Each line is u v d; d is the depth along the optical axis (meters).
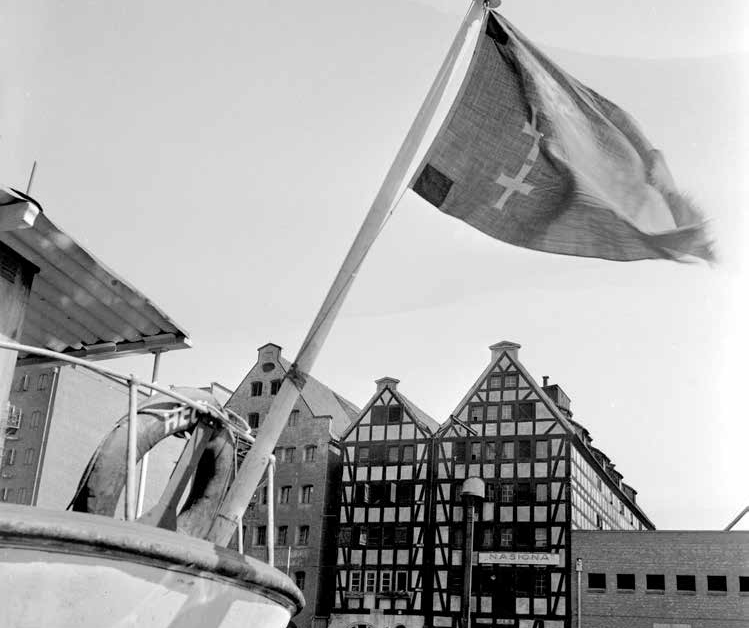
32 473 31.45
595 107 5.79
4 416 6.84
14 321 6.75
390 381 54.31
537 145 6.07
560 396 53.31
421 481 52.09
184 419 5.78
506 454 50.88
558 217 5.96
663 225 5.38
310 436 55.19
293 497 54.38
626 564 46.91
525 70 6.10
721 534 45.81
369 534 52.25
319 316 5.39
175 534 4.64
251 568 5.04
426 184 6.27
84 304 7.50
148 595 4.52
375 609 50.59
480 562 49.34
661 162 5.41
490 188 6.17
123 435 5.42
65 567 4.20
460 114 6.18
